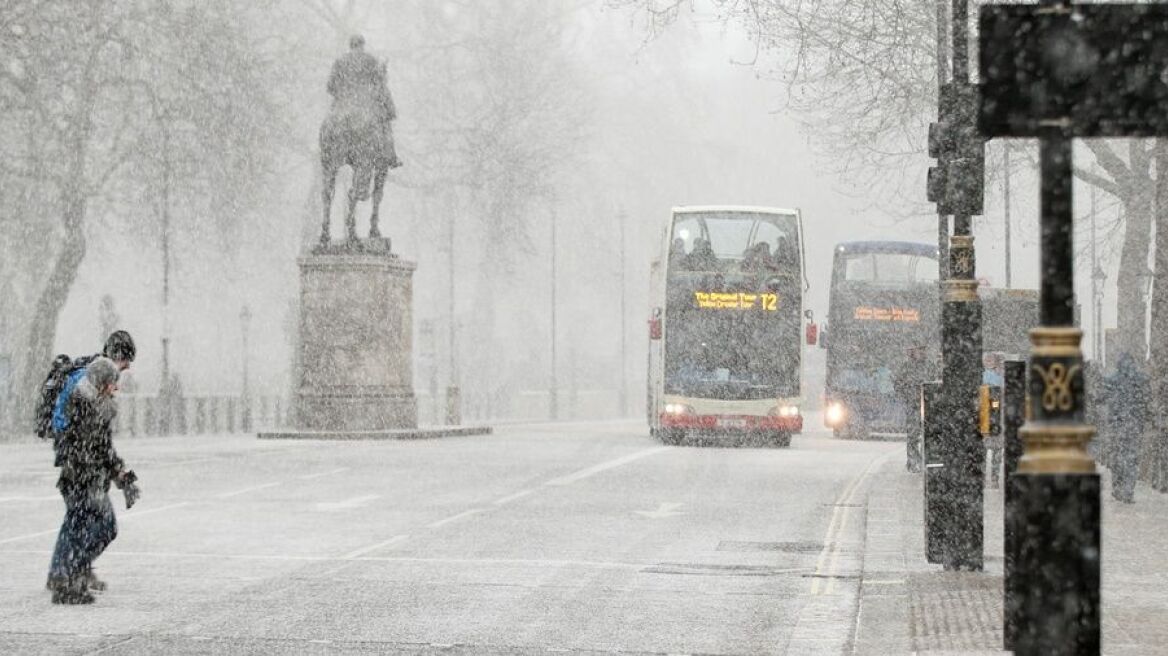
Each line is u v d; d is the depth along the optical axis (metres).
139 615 31.62
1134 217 97.12
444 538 46.16
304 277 111.25
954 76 36.47
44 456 88.56
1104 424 69.75
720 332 102.94
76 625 30.34
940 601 31.50
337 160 112.38
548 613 32.09
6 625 30.34
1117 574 35.84
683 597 34.31
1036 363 15.51
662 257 104.81
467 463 81.38
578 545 44.41
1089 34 15.64
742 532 48.03
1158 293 67.62
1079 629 15.12
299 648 27.94
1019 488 15.52
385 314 111.75
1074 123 15.63
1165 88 15.59
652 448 98.75
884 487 63.09
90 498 33.19
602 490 64.00
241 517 52.38
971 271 35.72
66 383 33.41
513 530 48.47
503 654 27.47
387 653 27.52
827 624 30.39
